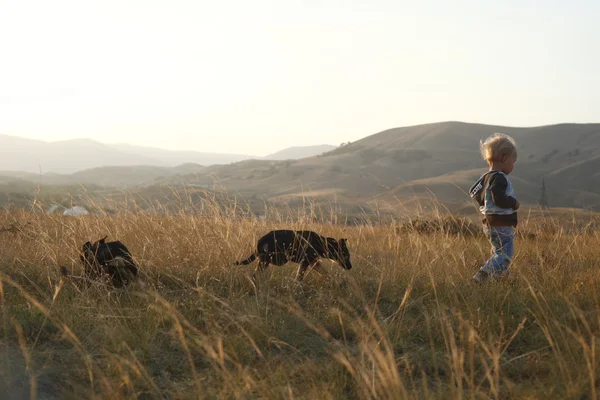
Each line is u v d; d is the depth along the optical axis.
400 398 3.07
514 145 6.04
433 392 3.32
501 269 5.80
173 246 6.54
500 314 4.78
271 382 3.45
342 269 6.21
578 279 5.64
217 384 3.47
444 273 6.04
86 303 5.07
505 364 3.79
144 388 3.48
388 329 4.33
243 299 5.16
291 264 6.75
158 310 4.66
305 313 4.82
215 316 4.68
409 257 6.76
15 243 7.49
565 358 3.74
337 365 3.72
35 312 4.75
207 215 7.29
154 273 6.16
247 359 3.94
